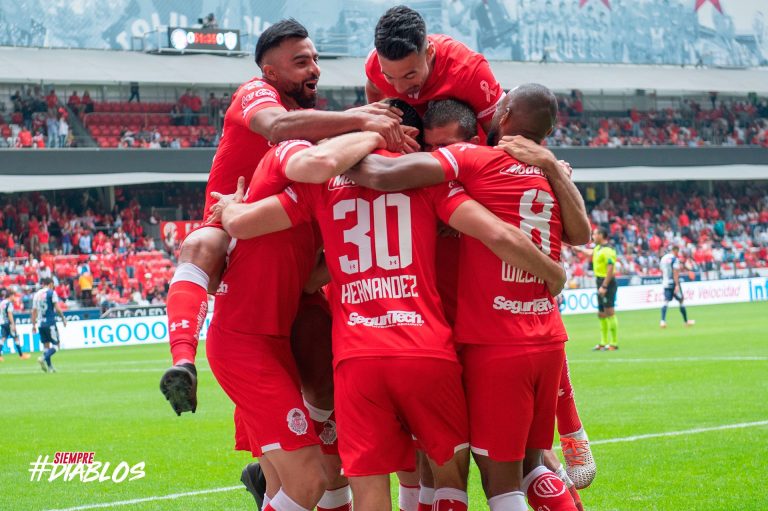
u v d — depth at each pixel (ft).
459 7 164.96
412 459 17.17
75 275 121.70
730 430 35.42
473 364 16.89
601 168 161.07
